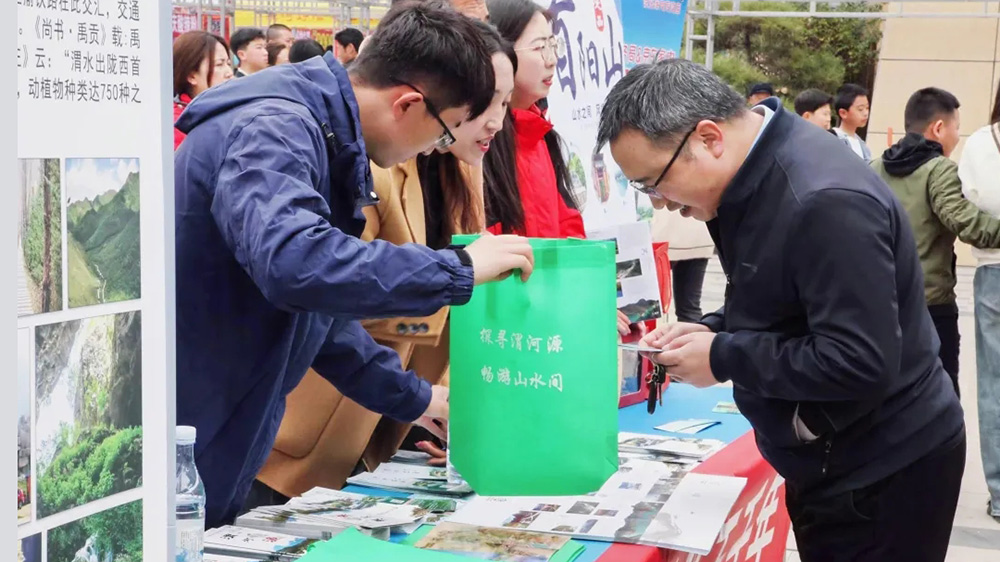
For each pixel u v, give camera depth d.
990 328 3.61
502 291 1.47
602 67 2.57
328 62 1.36
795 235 1.43
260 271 1.15
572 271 1.47
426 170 1.86
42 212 0.69
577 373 1.50
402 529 1.40
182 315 1.31
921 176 3.67
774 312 1.52
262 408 1.40
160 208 0.80
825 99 5.86
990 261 3.58
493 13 2.12
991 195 3.44
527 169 2.15
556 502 1.51
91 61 0.73
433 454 1.84
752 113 1.55
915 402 1.57
